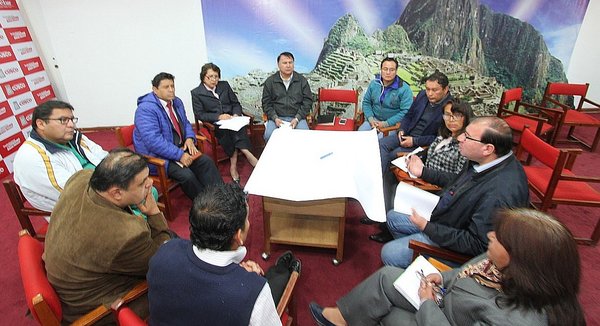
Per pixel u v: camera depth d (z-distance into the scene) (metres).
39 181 1.68
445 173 1.92
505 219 0.92
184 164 2.38
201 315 0.83
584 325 0.85
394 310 1.26
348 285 1.87
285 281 1.50
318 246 1.96
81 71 3.71
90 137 3.87
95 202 1.14
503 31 3.64
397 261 1.58
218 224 0.86
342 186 1.74
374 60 3.74
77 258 1.10
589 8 3.64
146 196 1.27
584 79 4.05
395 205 1.74
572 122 3.19
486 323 0.91
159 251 0.95
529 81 3.91
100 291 1.17
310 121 3.19
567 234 0.82
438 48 3.68
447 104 1.97
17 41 3.22
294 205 1.80
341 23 3.56
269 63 3.77
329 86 3.86
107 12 3.47
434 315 1.06
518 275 0.85
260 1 3.46
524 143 2.32
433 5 3.48
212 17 3.54
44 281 1.06
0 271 1.97
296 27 3.58
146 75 3.83
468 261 1.27
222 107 3.15
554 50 3.81
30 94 3.35
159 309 0.89
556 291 0.82
